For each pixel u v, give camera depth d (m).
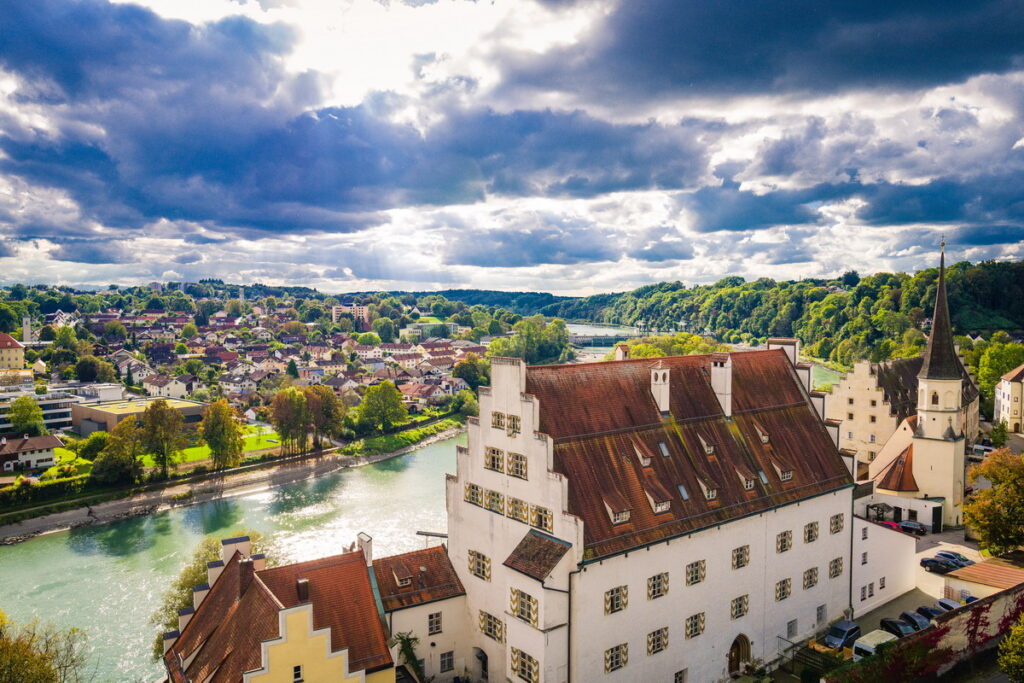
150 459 173.75
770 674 62.53
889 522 96.88
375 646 48.91
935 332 95.94
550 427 54.75
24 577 103.94
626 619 53.03
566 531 50.25
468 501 60.41
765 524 62.62
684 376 66.88
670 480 58.22
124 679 72.31
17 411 182.00
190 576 69.44
